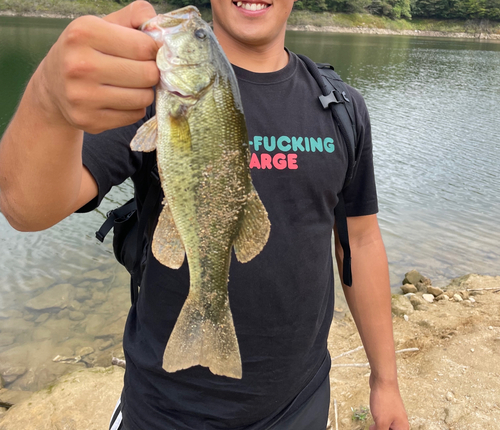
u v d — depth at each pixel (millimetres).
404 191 10633
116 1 54656
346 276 2197
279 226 1713
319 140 1804
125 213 1883
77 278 6445
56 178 1184
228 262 1478
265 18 1739
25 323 5508
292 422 1909
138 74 1004
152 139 1320
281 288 1714
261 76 1797
